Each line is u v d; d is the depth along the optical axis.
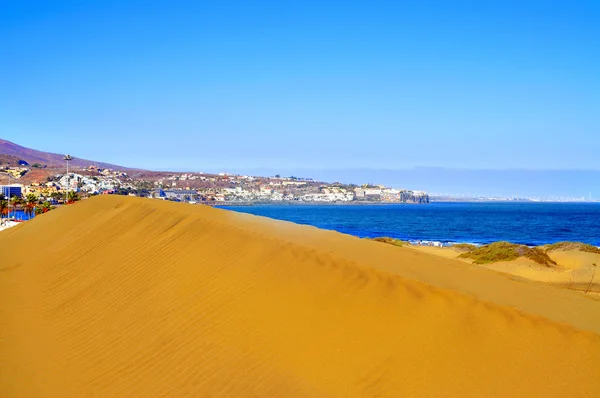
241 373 6.94
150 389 7.27
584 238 78.31
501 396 5.23
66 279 14.32
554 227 107.38
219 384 6.87
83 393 7.64
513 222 129.75
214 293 9.50
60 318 11.34
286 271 9.26
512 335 6.01
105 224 19.20
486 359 5.75
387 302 7.29
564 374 5.31
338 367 6.38
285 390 6.32
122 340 9.20
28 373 8.63
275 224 15.58
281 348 7.17
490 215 178.75
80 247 17.31
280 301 8.30
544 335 5.91
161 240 14.09
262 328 7.78
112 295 11.70
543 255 29.95
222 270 10.33
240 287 9.30
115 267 13.50
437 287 7.37
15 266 17.84
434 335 6.32
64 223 23.69
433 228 105.50
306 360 6.73
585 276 24.11
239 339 7.75
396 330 6.64
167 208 18.45
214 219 14.91
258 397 6.36
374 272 8.24
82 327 10.44
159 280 11.32
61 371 8.56
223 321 8.44
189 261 11.60
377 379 5.97
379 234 88.44
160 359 8.06
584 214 187.00
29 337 10.44
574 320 6.54
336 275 8.55
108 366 8.36
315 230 15.15
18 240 24.25
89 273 14.04
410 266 9.94
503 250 30.20
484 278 9.62
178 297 10.01
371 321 6.98
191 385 7.05
